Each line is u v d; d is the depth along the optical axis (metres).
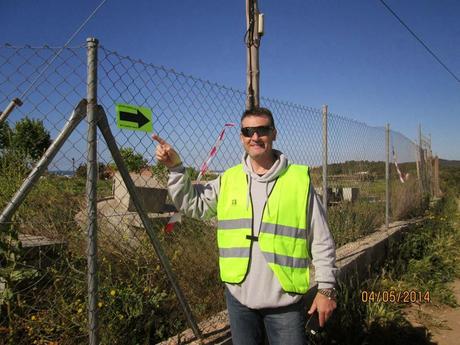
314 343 3.44
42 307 2.91
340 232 6.19
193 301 3.63
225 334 3.06
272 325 2.25
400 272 6.06
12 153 2.98
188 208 2.40
